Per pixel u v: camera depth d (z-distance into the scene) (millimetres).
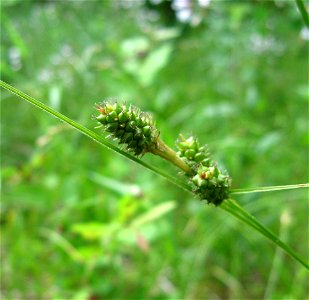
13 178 148
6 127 200
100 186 149
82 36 231
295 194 146
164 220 123
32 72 205
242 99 188
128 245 126
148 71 153
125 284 128
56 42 233
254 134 167
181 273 132
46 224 151
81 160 162
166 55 154
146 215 109
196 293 135
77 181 147
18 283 134
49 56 221
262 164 156
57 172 159
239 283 136
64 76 196
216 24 193
